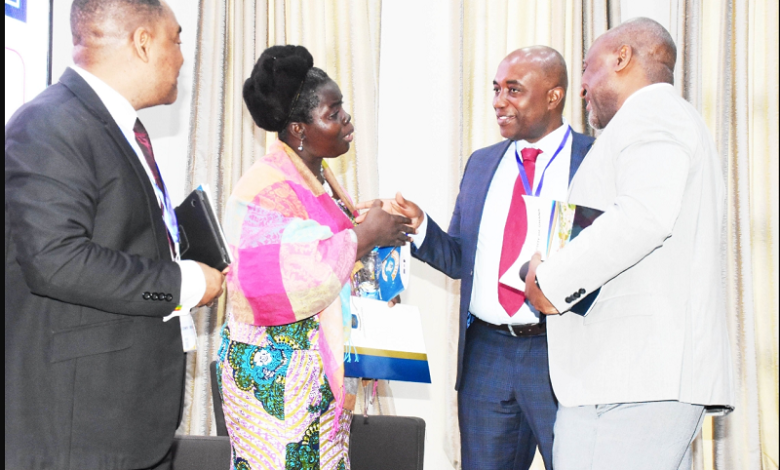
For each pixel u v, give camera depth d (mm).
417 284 3664
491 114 3576
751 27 3543
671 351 1573
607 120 1898
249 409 1670
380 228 1825
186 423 3484
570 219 1699
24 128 1392
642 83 1813
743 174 3426
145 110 3719
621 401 1594
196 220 1577
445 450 3498
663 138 1582
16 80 2646
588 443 1668
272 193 1729
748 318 3375
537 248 1730
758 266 3486
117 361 1447
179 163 3727
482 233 2326
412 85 3730
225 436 2068
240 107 3596
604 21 3467
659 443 1609
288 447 1641
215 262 1538
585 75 1929
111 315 1454
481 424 2299
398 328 1951
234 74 3598
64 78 1513
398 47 3746
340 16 3598
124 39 1547
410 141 3719
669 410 1598
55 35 3336
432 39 3730
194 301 1489
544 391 2186
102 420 1420
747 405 3359
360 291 2021
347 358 1804
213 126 3572
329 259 1661
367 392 2145
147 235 1513
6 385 1380
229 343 1729
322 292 1638
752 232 3502
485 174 2400
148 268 1425
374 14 3627
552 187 2260
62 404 1387
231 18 3627
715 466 3363
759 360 3461
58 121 1396
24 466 1362
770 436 3438
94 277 1340
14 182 1350
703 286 1634
